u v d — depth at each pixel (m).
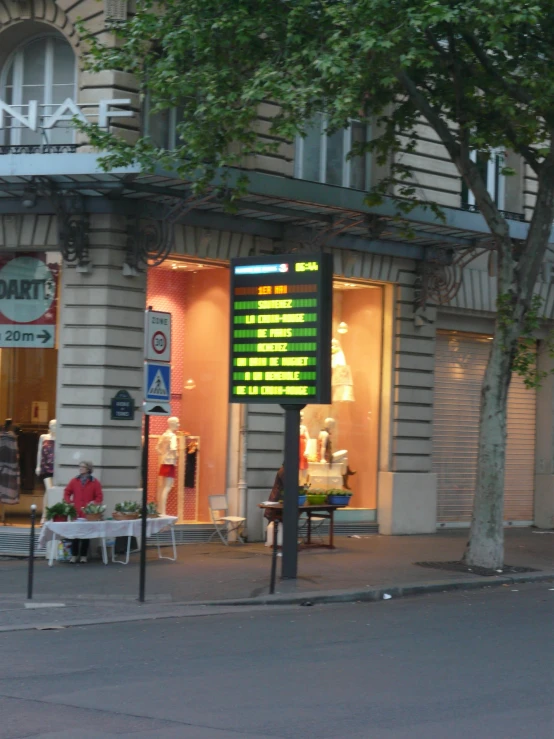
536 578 17.17
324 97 17.03
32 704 8.16
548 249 24.19
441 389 23.64
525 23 16.42
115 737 7.16
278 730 7.38
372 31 14.98
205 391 20.09
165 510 19.53
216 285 20.16
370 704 8.19
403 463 22.28
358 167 21.67
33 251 18.61
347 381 22.42
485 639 11.38
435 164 22.81
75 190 17.50
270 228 19.91
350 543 20.42
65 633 11.73
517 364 17.25
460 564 17.61
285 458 15.88
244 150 17.02
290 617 13.04
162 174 16.64
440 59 17.30
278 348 15.70
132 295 18.33
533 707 8.09
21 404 18.64
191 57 17.27
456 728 7.43
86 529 16.52
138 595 14.34
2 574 16.19
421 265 22.33
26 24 18.81
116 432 18.12
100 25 18.22
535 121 17.27
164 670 9.56
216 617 13.05
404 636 11.57
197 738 7.14
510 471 25.44
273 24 16.38
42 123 17.97
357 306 22.56
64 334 18.19
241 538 19.97
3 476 18.66
